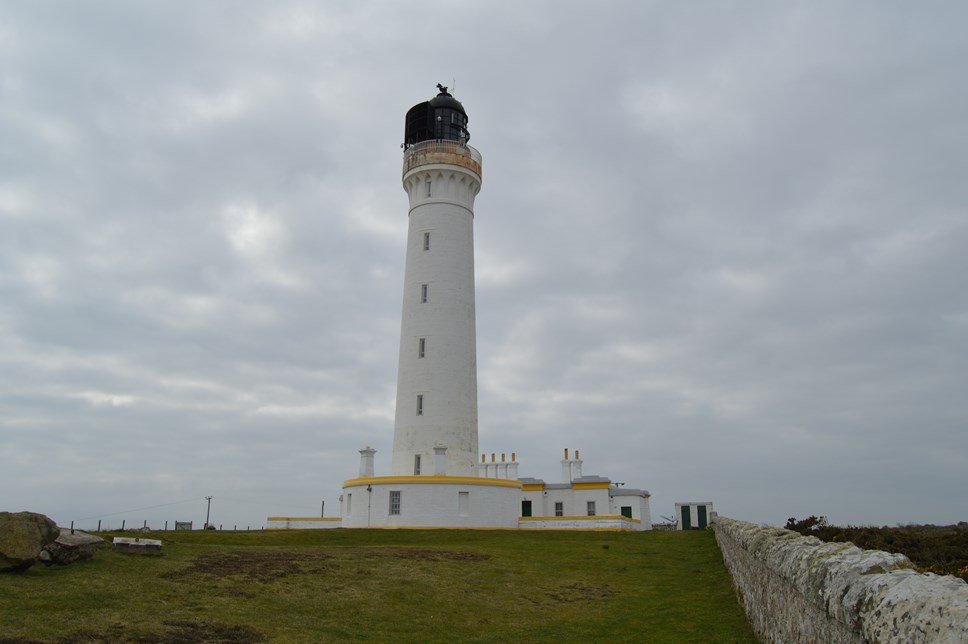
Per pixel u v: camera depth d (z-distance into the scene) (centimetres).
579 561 3253
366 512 5084
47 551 2044
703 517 6450
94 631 1550
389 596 2272
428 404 5447
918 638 608
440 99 6312
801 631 1046
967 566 1552
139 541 2428
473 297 5894
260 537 4022
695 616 2116
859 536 2122
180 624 1698
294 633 1750
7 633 1456
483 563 3016
